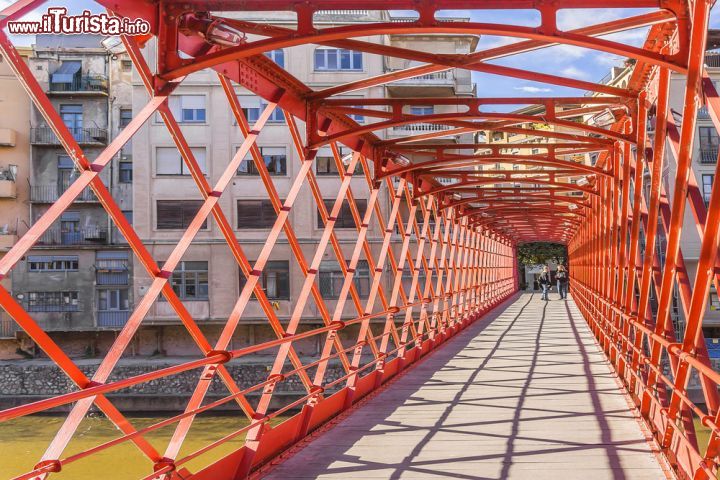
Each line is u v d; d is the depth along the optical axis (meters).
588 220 23.58
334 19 30.61
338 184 31.33
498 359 15.48
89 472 15.48
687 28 5.59
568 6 5.51
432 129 33.62
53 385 27.22
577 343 18.41
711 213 4.69
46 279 29.22
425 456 7.34
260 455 6.98
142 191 28.62
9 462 15.98
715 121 4.70
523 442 7.87
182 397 26.27
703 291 5.08
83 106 30.53
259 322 29.80
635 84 9.03
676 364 6.36
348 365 9.96
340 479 6.52
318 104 9.18
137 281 29.22
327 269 31.00
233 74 6.96
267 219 29.69
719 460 4.77
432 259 17.81
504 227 37.69
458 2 5.54
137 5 5.59
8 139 27.58
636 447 7.52
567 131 39.75
